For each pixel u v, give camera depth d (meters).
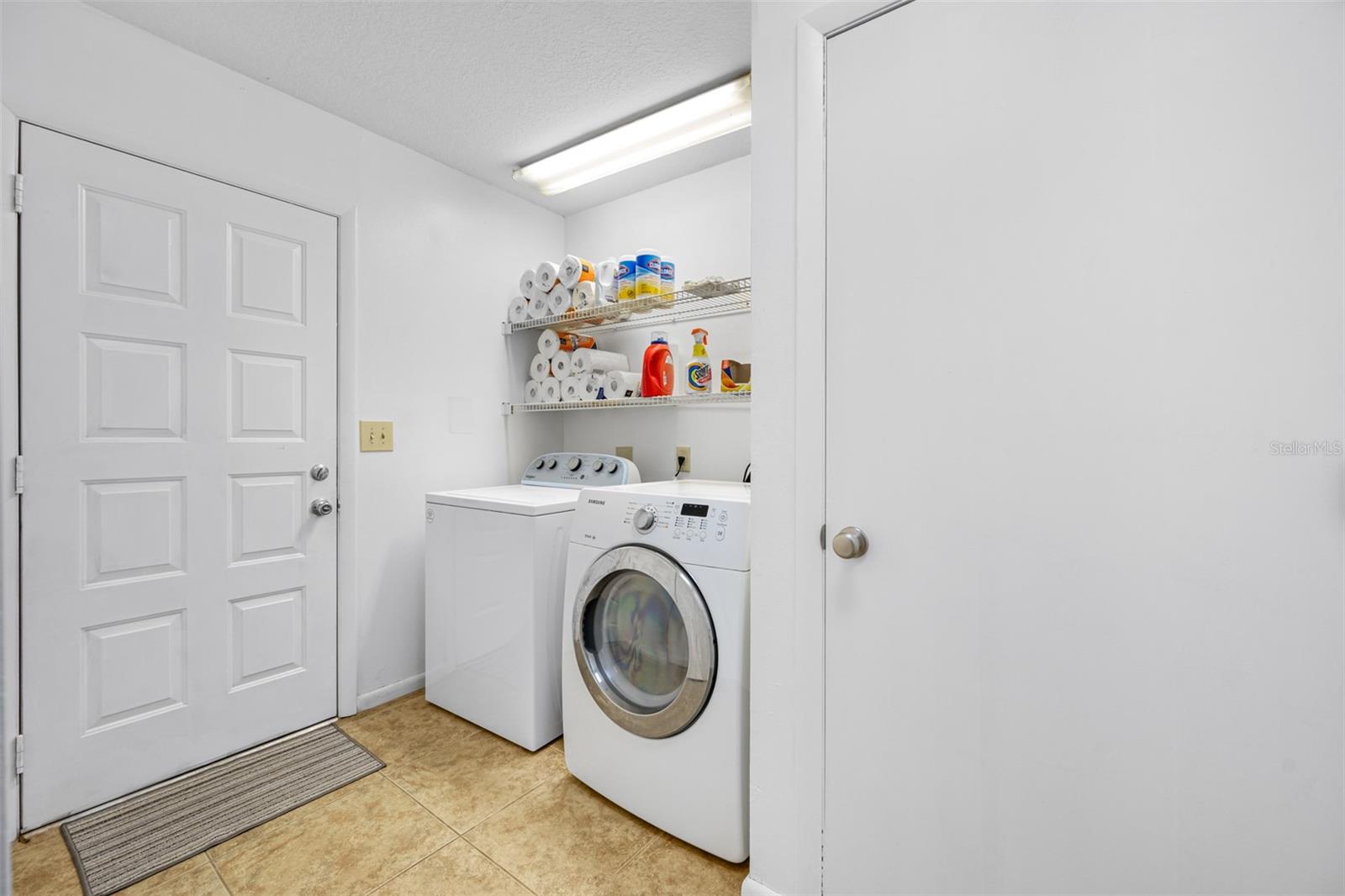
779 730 1.31
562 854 1.53
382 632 2.34
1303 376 0.83
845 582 1.20
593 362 2.59
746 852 1.47
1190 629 0.90
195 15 1.67
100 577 1.67
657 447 2.75
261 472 2.00
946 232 1.08
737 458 2.48
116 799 1.70
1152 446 0.92
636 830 1.63
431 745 2.04
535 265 2.95
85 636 1.65
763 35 1.28
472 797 1.76
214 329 1.89
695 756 1.52
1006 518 1.04
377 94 2.05
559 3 1.64
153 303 1.77
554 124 2.24
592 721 1.75
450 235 2.56
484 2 1.63
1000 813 1.06
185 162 1.81
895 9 1.12
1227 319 0.87
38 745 1.57
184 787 1.78
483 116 2.19
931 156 1.09
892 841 1.16
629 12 1.67
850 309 1.18
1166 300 0.91
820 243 1.21
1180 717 0.91
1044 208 0.99
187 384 1.83
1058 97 0.98
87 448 1.65
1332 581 0.82
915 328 1.11
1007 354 1.03
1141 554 0.94
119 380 1.70
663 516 1.63
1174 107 0.90
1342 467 0.81
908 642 1.13
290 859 1.50
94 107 1.64
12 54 1.52
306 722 2.12
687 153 2.43
